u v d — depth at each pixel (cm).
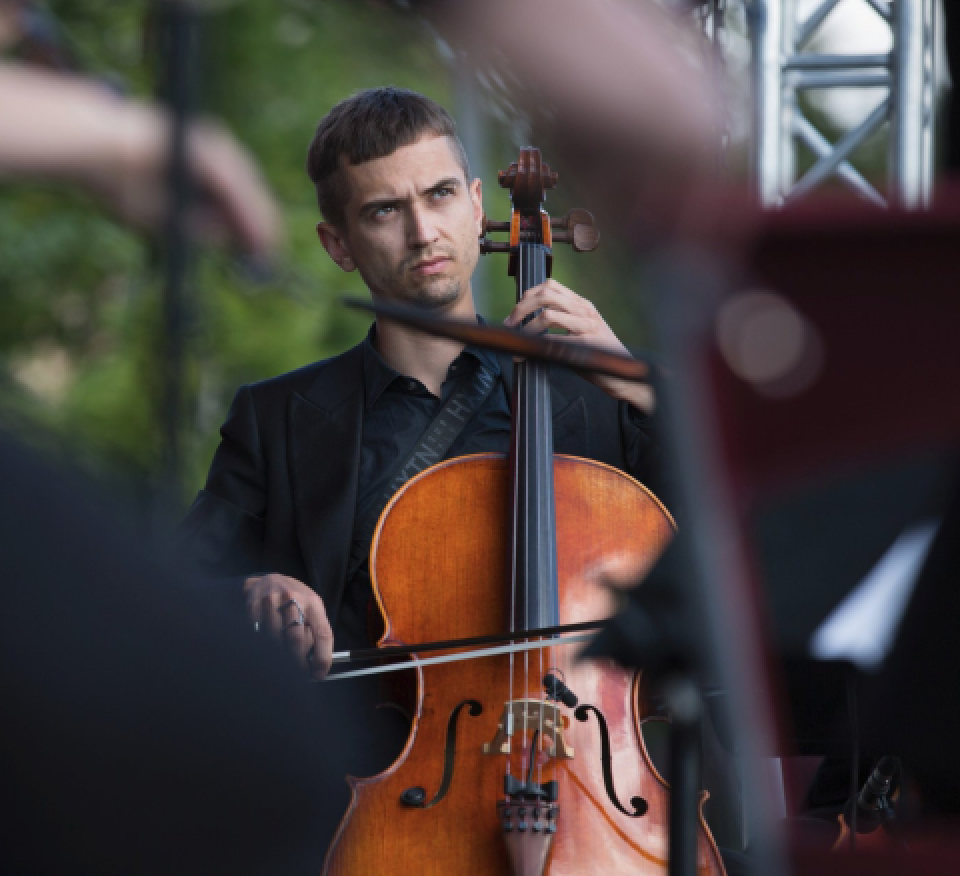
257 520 861
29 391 347
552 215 878
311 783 358
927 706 350
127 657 326
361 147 837
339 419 859
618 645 344
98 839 318
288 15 2483
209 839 333
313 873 363
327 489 840
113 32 2158
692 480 264
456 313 855
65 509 326
